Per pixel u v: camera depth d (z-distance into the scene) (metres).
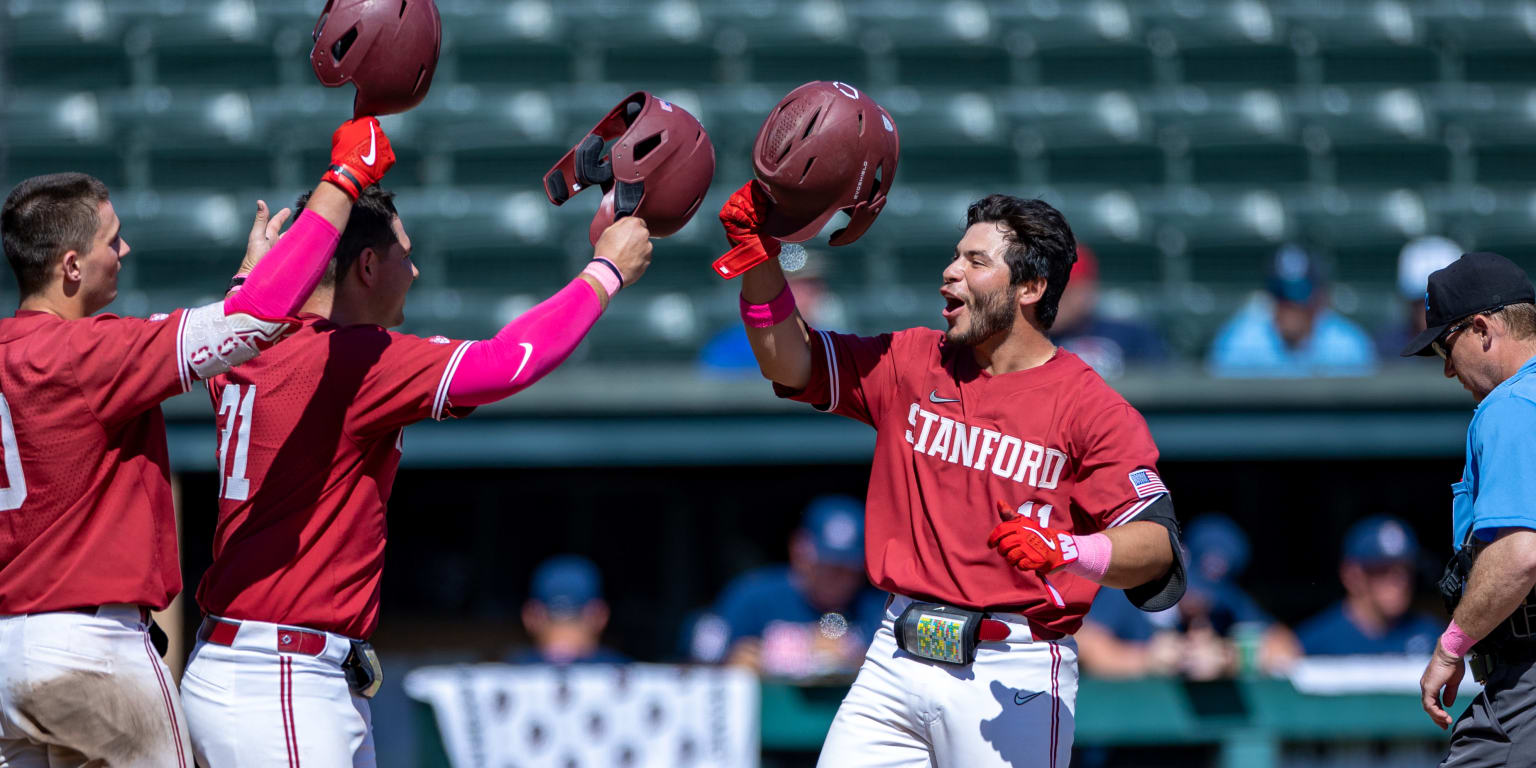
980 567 12.59
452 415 11.70
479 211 34.41
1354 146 37.88
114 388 11.09
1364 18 40.06
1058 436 12.47
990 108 37.84
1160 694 19.67
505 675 19.55
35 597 11.28
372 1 11.30
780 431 23.42
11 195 11.88
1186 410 23.56
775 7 39.03
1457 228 36.41
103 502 11.41
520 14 38.16
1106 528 12.25
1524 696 12.91
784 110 12.38
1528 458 12.39
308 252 10.92
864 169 12.34
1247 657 21.53
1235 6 40.09
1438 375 23.36
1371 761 19.69
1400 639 23.38
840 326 33.03
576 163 12.48
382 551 12.24
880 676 12.98
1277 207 36.47
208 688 11.61
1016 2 39.84
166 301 33.16
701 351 31.80
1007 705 12.46
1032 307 12.77
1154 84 39.16
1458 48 39.94
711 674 19.66
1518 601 12.39
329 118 35.91
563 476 27.72
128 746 11.43
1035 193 36.91
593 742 19.45
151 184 35.31
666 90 37.59
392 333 11.84
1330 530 28.20
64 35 37.03
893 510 13.19
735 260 12.54
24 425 11.13
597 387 23.23
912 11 39.31
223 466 11.91
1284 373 23.53
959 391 12.91
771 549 28.14
